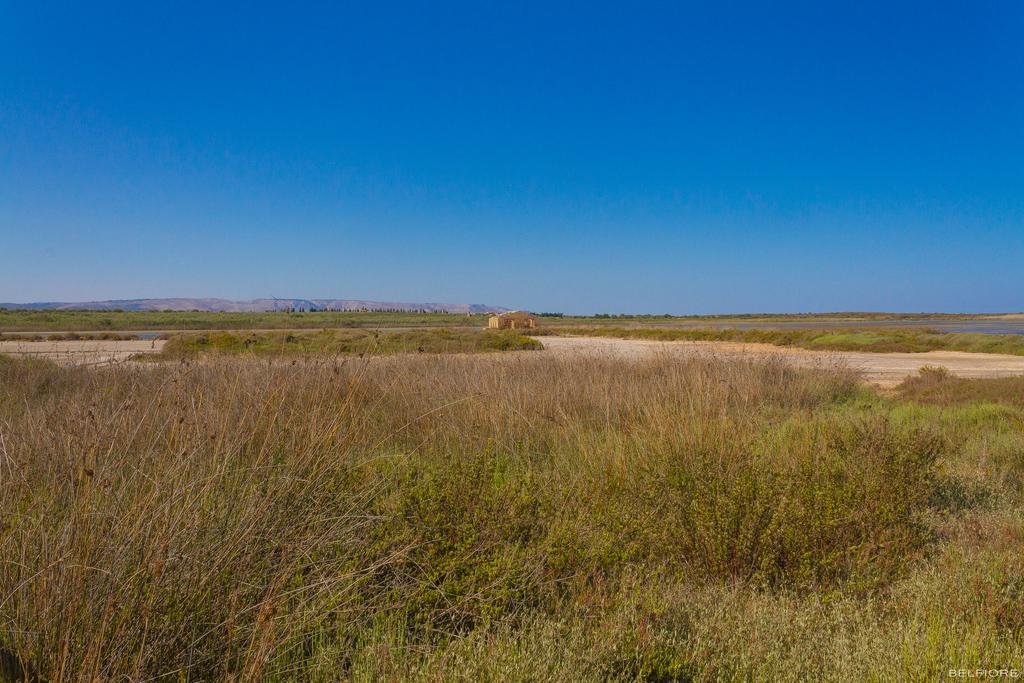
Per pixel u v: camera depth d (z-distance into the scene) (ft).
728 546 12.17
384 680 7.97
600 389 27.37
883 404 37.60
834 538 12.47
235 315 372.79
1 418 16.31
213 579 8.63
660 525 13.14
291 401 18.70
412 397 23.58
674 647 9.17
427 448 19.57
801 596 11.48
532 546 11.35
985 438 23.86
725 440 16.40
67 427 12.46
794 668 8.69
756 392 33.32
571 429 21.25
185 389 18.90
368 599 9.78
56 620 7.64
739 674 8.58
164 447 12.59
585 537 12.34
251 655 8.03
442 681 7.77
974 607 10.44
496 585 10.14
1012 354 93.66
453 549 11.05
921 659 8.71
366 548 10.85
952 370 65.51
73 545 7.99
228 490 10.71
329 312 460.96
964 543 13.25
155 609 7.88
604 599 10.12
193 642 7.84
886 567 12.03
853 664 8.80
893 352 99.04
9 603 7.73
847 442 17.19
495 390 25.00
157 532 8.54
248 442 13.32
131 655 7.54
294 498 11.06
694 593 11.28
